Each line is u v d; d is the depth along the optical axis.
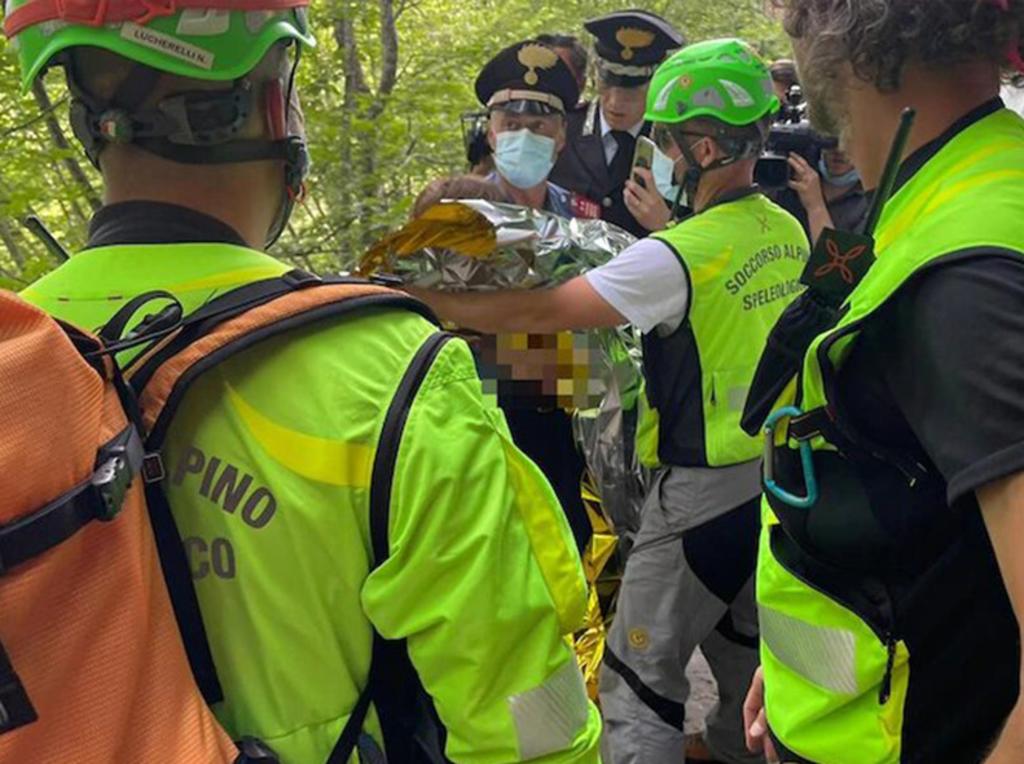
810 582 1.32
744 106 2.46
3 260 5.04
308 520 1.01
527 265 2.19
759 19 8.47
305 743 1.03
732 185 2.54
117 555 0.92
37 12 1.05
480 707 1.03
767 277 2.45
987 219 1.08
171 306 1.01
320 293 1.05
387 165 5.38
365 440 1.02
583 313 2.25
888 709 1.27
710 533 2.49
